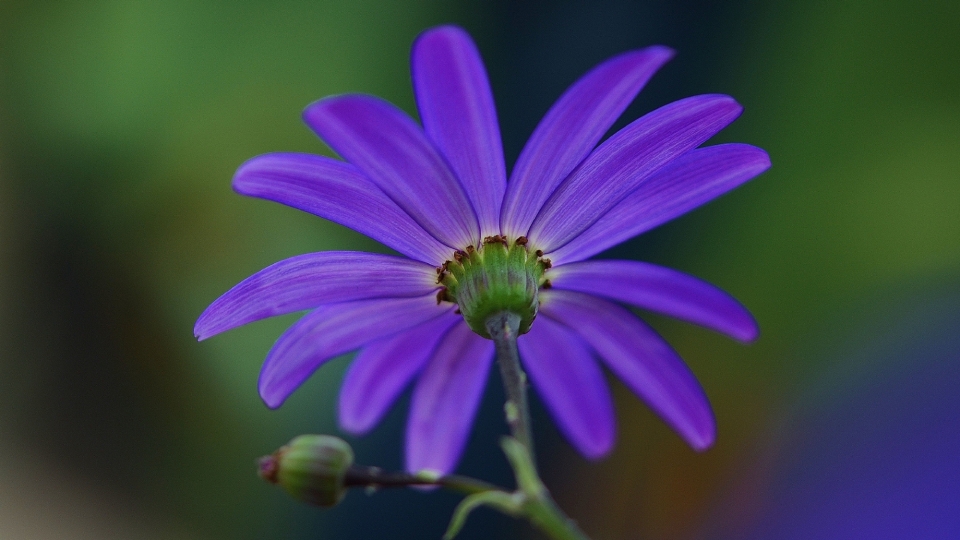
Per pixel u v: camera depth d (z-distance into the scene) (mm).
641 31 395
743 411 368
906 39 372
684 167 256
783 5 389
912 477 324
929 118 366
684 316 266
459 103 248
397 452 369
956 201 354
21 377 407
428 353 270
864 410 340
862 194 371
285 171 248
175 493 390
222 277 400
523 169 253
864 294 360
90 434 403
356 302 260
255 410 385
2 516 377
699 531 352
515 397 256
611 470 374
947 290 346
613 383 391
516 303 256
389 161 247
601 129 251
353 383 270
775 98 388
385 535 367
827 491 334
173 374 400
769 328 375
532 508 257
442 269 258
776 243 380
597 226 259
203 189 409
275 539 377
